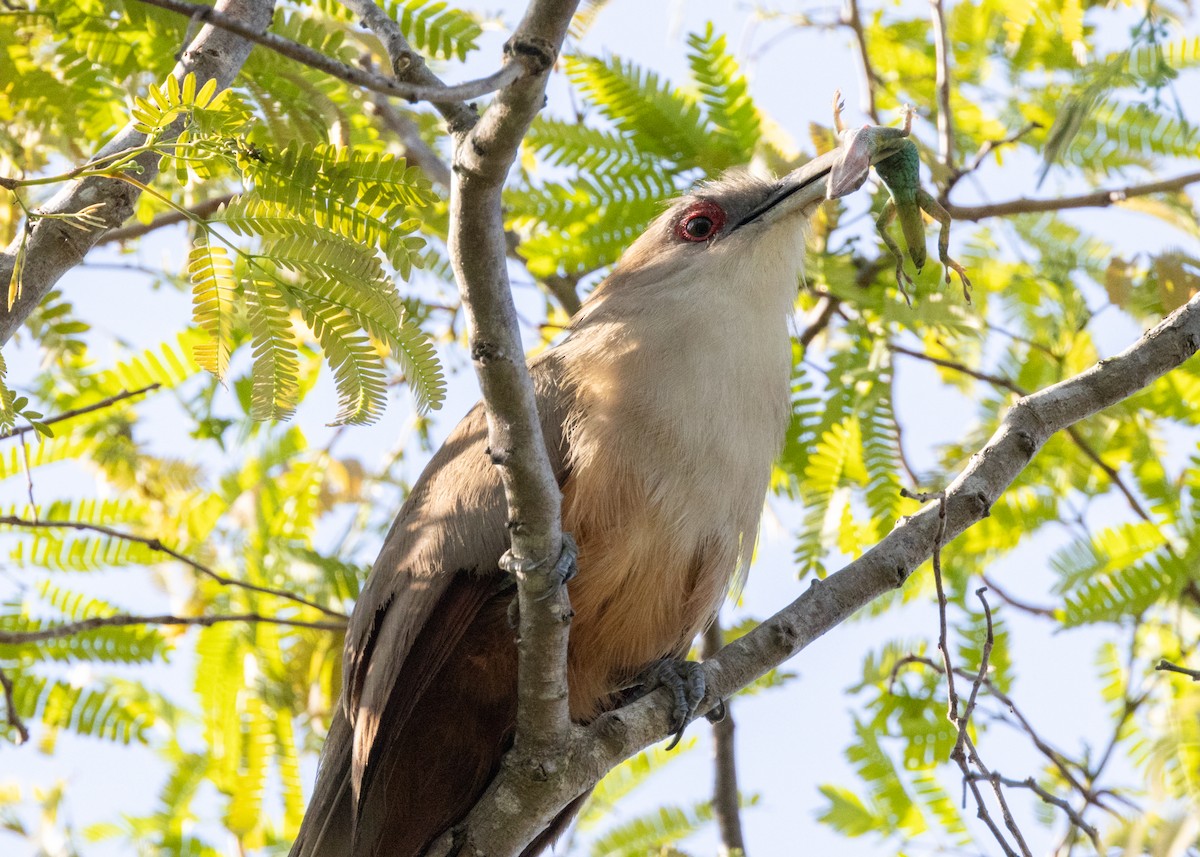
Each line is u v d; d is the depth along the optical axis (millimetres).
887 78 12969
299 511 11828
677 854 10758
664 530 8414
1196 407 11430
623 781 11531
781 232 9398
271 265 7289
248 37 4801
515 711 8703
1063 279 12039
